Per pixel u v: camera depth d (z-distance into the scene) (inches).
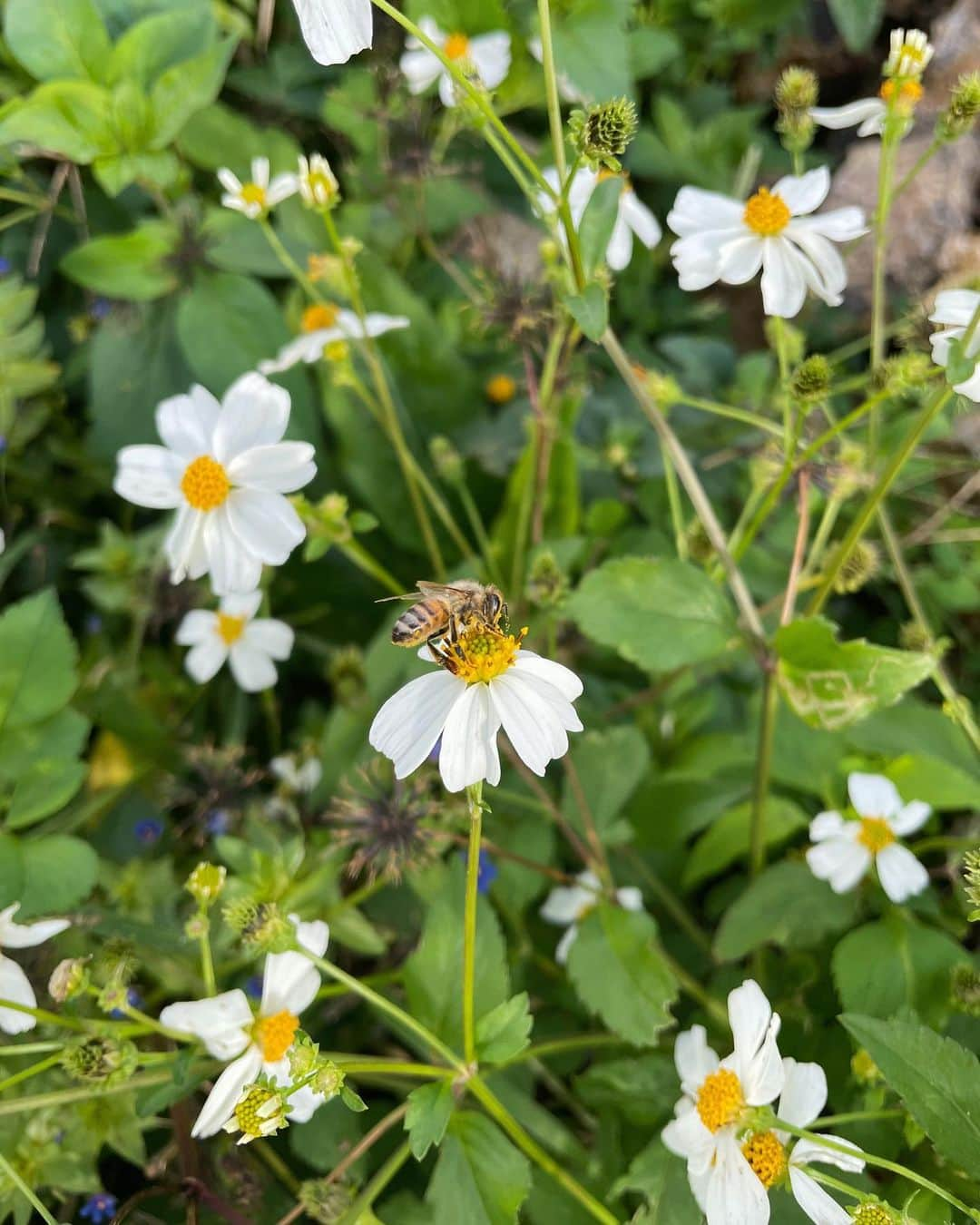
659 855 8.3
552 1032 7.7
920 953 6.5
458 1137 5.7
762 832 7.6
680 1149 5.6
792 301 6.8
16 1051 5.6
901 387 5.9
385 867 7.0
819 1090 5.7
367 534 10.0
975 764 7.3
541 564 7.4
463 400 10.0
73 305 10.2
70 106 8.1
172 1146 6.7
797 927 7.0
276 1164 6.9
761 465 7.4
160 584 9.1
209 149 10.0
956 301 5.8
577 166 5.6
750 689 9.3
